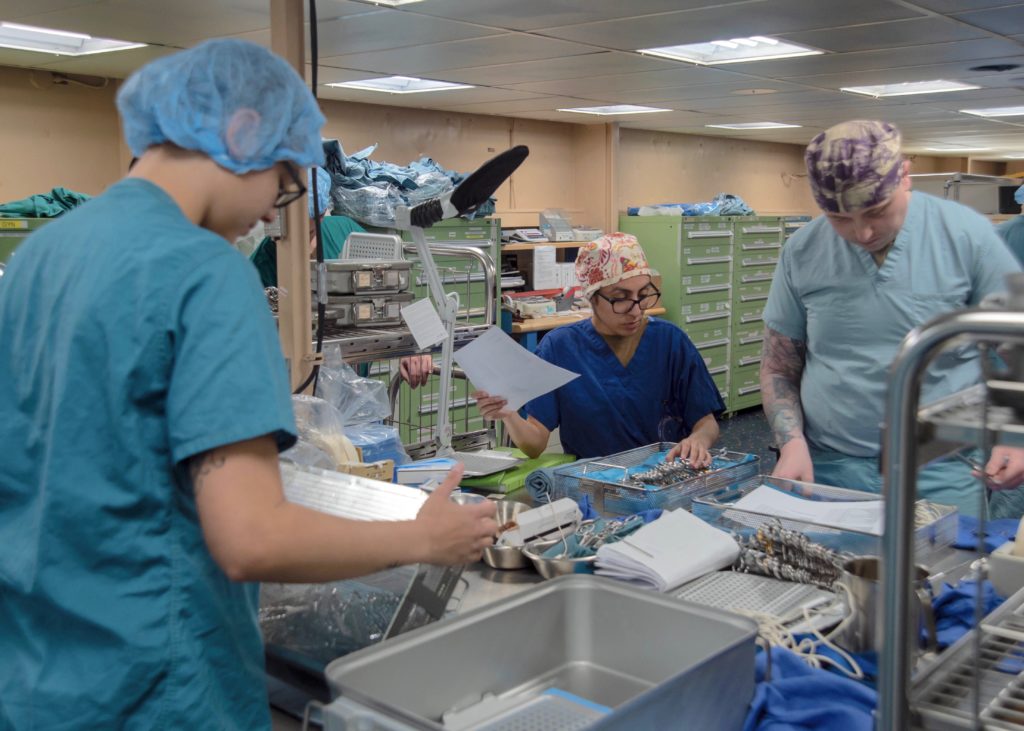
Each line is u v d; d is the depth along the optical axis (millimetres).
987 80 5633
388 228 4707
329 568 932
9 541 1021
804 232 2156
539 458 2184
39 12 3631
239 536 886
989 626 977
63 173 5008
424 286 4793
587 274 2299
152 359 931
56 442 957
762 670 1124
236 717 1037
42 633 1008
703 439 2275
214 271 949
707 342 7113
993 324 680
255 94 995
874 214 1839
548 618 1164
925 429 751
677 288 6844
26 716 994
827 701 1056
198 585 988
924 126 8164
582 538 1562
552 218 6984
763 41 4594
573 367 2379
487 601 1397
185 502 982
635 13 3773
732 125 7855
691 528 1498
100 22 3816
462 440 2373
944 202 2045
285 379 969
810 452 2217
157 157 1029
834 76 5410
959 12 3830
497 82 5438
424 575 1211
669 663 1125
